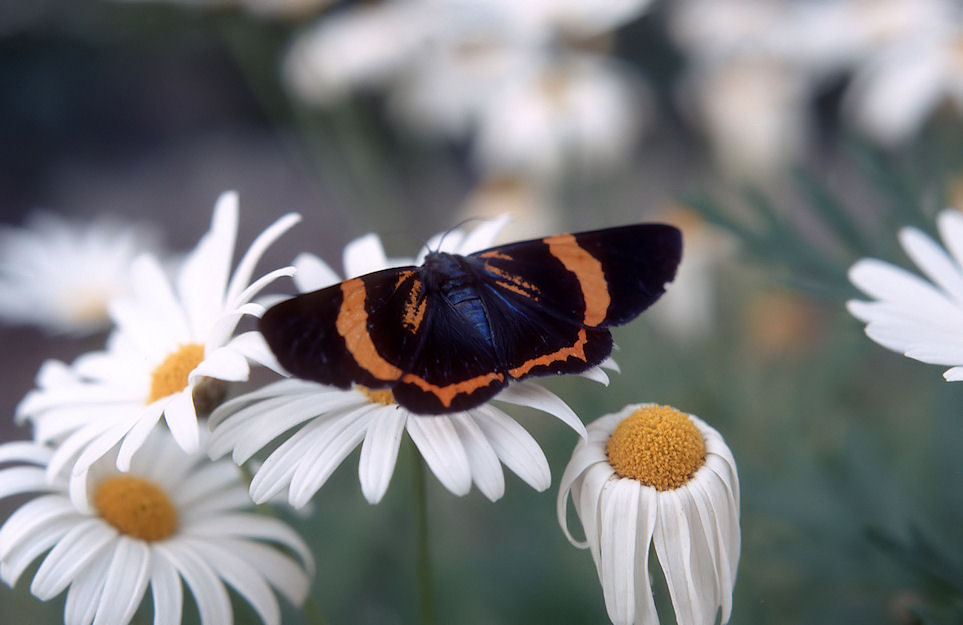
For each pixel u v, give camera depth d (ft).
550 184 1.53
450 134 1.76
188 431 0.87
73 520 0.90
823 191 1.15
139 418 0.90
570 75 1.52
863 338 1.29
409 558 1.40
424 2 1.58
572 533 1.31
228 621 0.90
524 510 1.34
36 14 2.91
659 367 1.36
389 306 0.90
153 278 0.97
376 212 1.59
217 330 0.89
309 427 0.88
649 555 0.86
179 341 0.94
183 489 0.94
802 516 1.09
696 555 0.84
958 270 0.96
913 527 0.99
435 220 2.13
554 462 1.29
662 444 0.85
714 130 1.64
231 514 0.94
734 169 1.61
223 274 0.96
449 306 0.90
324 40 1.59
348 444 0.87
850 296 1.08
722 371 1.38
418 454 0.91
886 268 0.96
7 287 1.58
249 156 3.13
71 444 0.90
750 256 1.16
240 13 1.55
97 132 3.13
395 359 0.88
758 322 1.51
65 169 3.05
